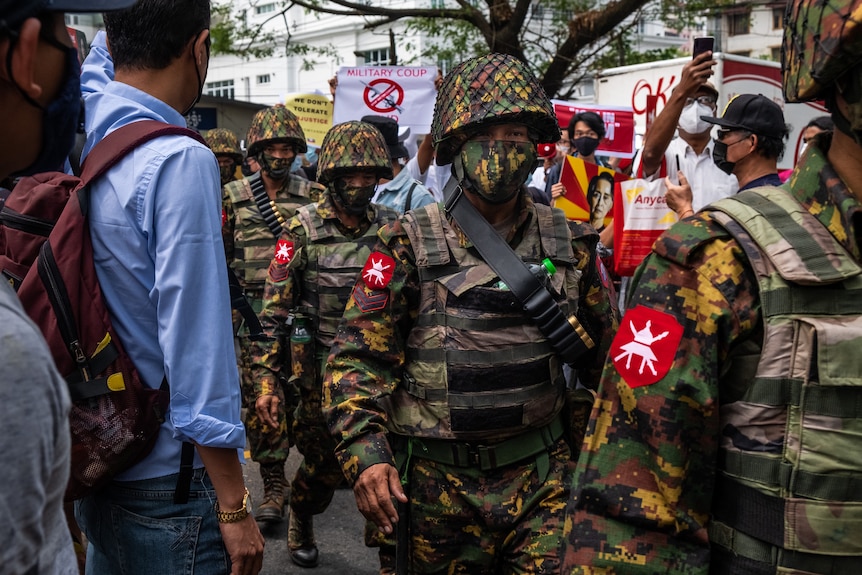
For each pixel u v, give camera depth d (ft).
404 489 7.93
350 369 7.80
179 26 6.30
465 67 7.80
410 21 49.65
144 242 6.01
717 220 4.80
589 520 4.93
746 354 4.62
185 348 5.92
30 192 6.29
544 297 7.64
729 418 4.67
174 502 6.22
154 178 5.95
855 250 4.49
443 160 8.28
